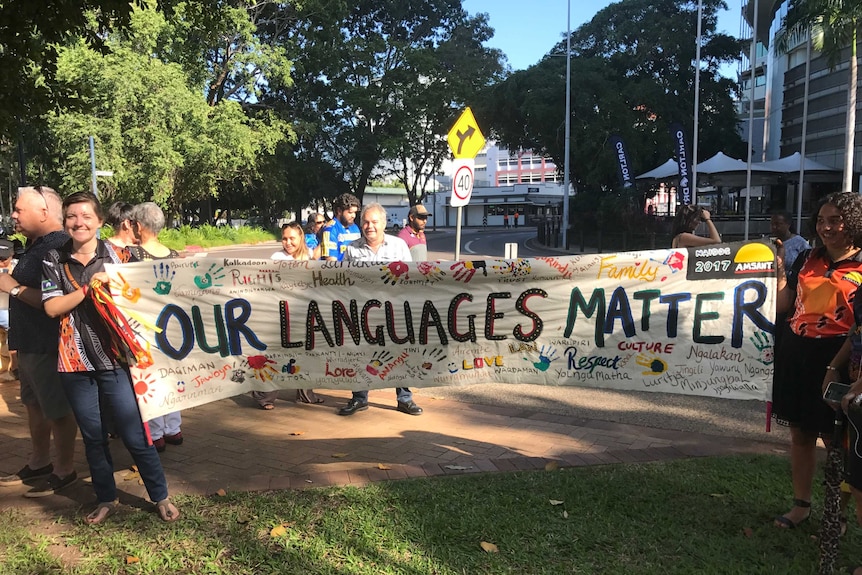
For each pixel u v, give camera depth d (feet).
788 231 20.02
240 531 11.19
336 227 24.41
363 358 13.65
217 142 97.86
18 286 11.87
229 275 12.86
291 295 13.25
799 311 11.25
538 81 107.76
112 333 11.14
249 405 19.90
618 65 111.04
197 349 12.76
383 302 13.50
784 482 13.28
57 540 11.02
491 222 250.37
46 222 12.60
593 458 14.75
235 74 113.39
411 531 11.17
